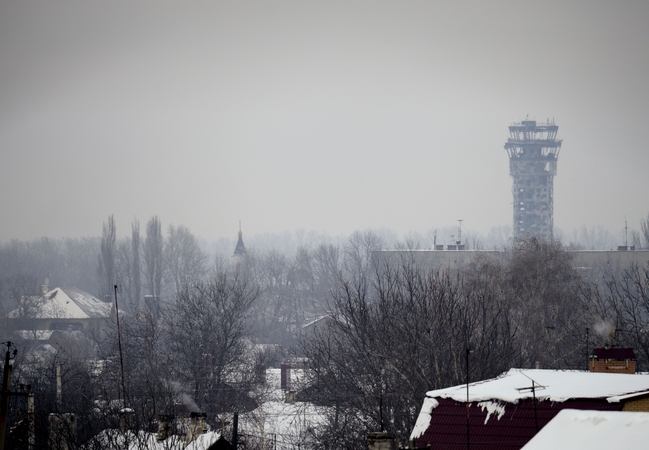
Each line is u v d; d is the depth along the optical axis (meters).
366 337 122.44
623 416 45.25
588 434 45.06
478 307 139.88
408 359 110.69
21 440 92.56
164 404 113.38
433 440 69.00
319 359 124.06
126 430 89.00
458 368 109.38
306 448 112.50
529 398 67.94
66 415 94.38
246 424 130.75
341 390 113.50
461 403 70.38
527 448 46.34
